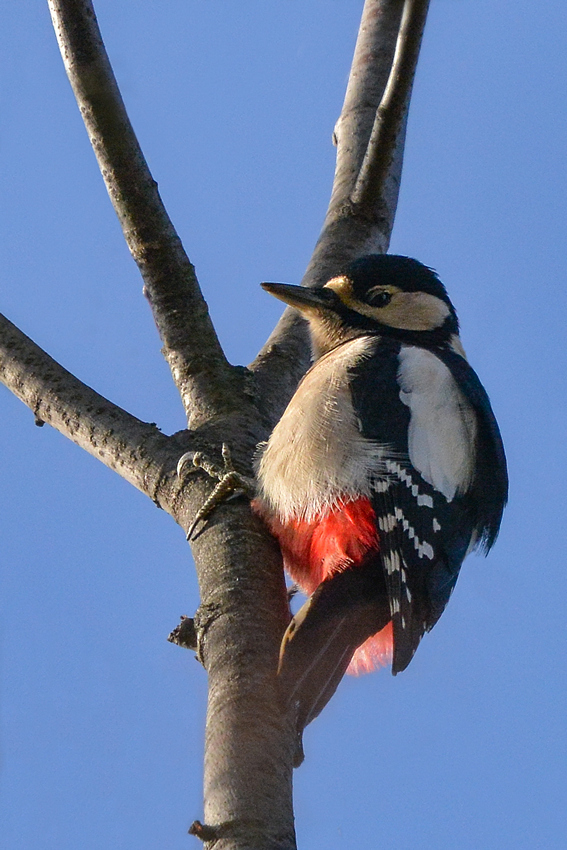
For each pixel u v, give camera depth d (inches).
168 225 424.8
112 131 413.4
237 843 250.5
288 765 273.1
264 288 466.3
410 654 337.4
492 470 411.2
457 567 380.5
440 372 410.3
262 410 410.0
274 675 293.4
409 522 364.8
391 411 384.5
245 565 332.5
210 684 294.5
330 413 378.3
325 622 333.7
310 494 365.1
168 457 381.4
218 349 422.0
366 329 462.0
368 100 556.4
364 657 384.8
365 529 359.3
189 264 426.3
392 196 521.3
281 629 313.4
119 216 426.0
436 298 472.7
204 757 277.3
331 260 501.0
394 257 476.1
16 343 415.5
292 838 257.6
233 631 306.7
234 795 261.3
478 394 422.3
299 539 368.5
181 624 318.3
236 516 354.6
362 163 534.3
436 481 381.1
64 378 406.3
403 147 534.6
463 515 389.1
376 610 347.6
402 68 468.8
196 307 424.2
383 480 365.1
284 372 441.1
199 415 400.8
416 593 355.6
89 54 401.7
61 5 398.3
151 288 426.3
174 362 419.5
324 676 319.9
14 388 410.9
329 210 525.7
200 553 343.6
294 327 466.3
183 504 367.2
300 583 379.6
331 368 400.5
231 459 375.2
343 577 348.2
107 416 395.2
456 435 395.5
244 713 279.9
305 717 294.8
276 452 373.4
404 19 454.6
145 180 420.2
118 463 388.2
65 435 403.2
